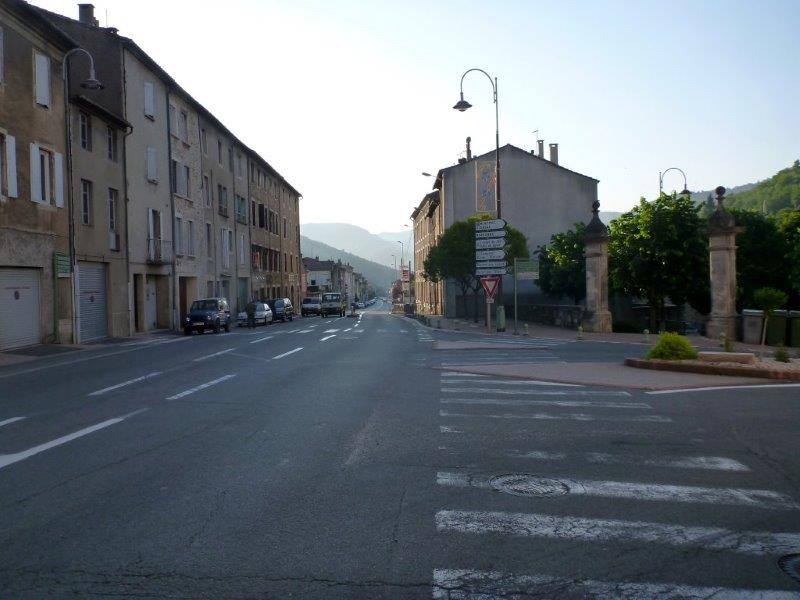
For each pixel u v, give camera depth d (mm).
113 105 30672
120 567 4152
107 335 29156
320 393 11203
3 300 21750
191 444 7445
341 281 155625
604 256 28953
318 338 27016
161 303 35969
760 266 34719
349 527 4840
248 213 55094
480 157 53781
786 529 4844
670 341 14867
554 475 6203
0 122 21312
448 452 7070
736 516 5117
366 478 6090
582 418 8961
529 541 4590
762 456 6922
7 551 4414
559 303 44719
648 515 5129
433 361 16750
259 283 59062
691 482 5992
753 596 3785
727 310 24891
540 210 52844
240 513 5141
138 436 7863
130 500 5469
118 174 30266
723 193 25250
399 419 8883
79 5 35500
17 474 6262
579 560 4273
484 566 4176
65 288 25406
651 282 29828
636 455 6957
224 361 17016
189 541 4570
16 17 22078
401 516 5078
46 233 23875
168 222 36375
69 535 4691
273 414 9250
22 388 12531
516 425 8492
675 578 4020
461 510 5215
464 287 44375
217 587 3879
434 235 65188
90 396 11094
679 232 29344
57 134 24766
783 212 36750
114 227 29984
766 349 20562
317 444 7438
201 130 42812
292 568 4137
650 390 11570
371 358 17609
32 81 23141
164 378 13438
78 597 3762
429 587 3881
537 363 15992
